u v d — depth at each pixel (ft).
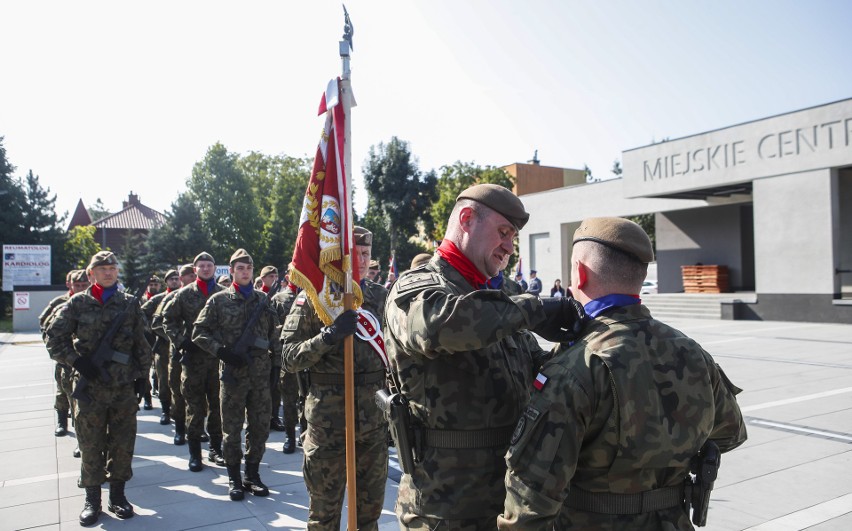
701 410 5.81
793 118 57.82
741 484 15.44
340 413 11.69
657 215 92.07
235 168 161.58
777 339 44.86
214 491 16.43
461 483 6.83
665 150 70.08
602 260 6.15
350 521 9.70
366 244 13.56
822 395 25.52
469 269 7.28
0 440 22.21
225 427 16.06
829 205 55.42
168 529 13.80
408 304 6.70
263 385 16.56
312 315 12.30
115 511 14.62
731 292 80.23
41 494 16.25
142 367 15.96
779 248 59.21
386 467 12.15
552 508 5.46
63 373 21.59
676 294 79.77
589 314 6.26
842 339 43.98
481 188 7.29
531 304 6.20
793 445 18.65
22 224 110.32
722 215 82.94
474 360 6.95
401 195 116.78
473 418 6.89
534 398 5.85
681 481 6.11
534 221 100.99
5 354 51.37
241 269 17.58
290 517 14.49
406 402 7.32
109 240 188.65
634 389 5.54
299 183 171.32
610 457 5.69
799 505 14.08
